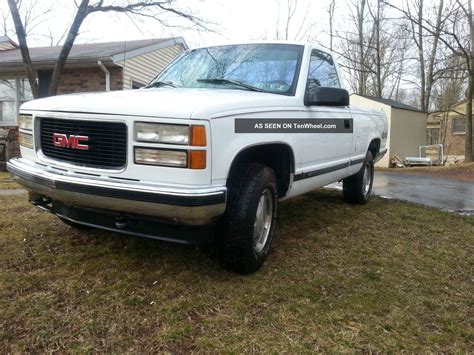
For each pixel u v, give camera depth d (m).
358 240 4.18
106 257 3.42
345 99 3.74
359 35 27.55
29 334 2.32
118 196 2.63
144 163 2.62
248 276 3.14
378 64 25.69
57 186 2.84
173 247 3.66
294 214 5.09
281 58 3.98
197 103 2.68
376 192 7.43
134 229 2.87
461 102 30.77
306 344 2.31
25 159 3.37
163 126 2.57
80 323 2.44
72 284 2.92
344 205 5.76
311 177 3.97
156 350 2.22
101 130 2.77
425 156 22.73
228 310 2.63
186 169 2.54
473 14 21.06
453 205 6.39
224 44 4.43
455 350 2.34
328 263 3.51
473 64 18.53
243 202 2.96
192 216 2.57
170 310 2.60
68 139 2.91
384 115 6.36
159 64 15.66
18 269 3.16
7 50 17.78
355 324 2.54
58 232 4.00
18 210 4.82
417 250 3.97
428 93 25.09
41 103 3.18
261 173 3.09
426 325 2.60
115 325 2.43
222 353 2.21
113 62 12.25
